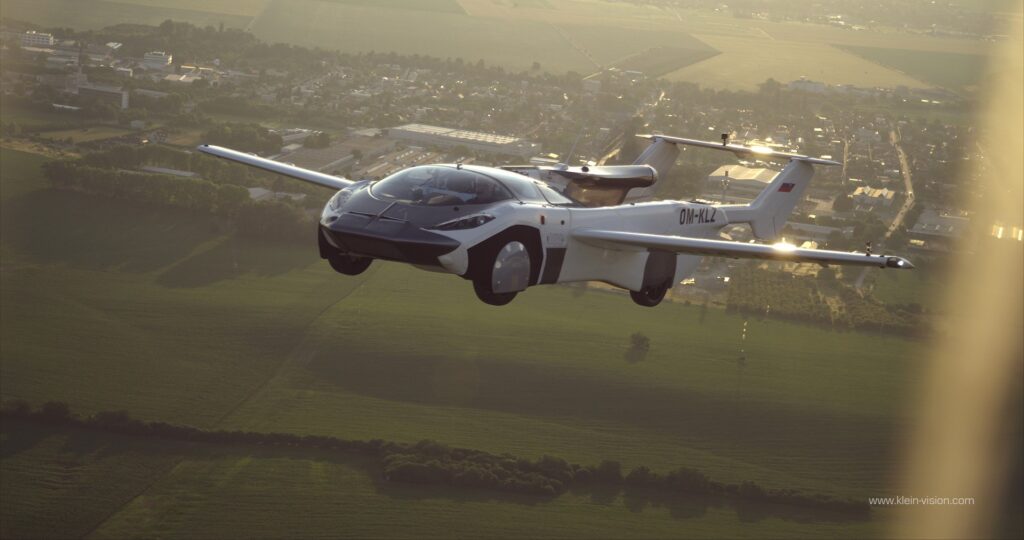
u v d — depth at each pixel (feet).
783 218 99.14
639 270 79.36
